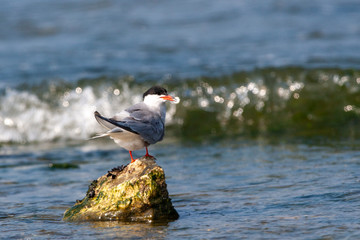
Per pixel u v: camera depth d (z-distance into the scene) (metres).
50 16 23.69
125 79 15.42
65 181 9.56
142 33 20.94
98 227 6.53
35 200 8.23
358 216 6.43
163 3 24.98
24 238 6.32
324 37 19.20
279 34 19.84
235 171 9.62
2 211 7.63
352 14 22.02
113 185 6.91
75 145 13.34
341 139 12.06
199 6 24.23
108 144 13.24
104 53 18.58
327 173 8.84
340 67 15.35
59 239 6.20
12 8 24.64
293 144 11.85
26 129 14.44
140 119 6.90
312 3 23.80
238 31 20.55
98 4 25.11
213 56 17.52
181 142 12.99
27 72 16.61
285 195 7.68
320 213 6.68
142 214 6.74
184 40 19.70
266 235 6.00
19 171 10.52
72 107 14.82
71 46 19.64
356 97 14.66
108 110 14.77
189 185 8.78
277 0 24.44
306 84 14.80
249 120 14.56
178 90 14.86
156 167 6.81
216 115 14.65
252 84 14.88
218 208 7.28
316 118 14.35
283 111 14.58
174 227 6.47
